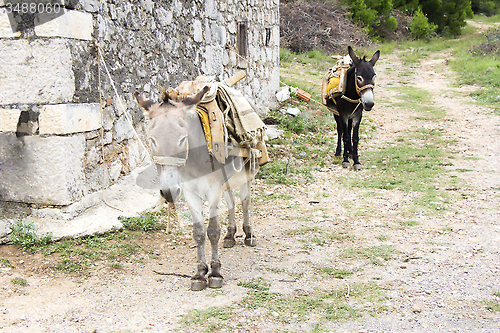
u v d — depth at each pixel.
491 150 9.72
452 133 11.31
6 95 5.06
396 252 4.98
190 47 8.12
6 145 5.12
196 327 3.41
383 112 13.86
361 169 8.65
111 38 5.93
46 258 4.56
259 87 12.23
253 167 4.61
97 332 3.33
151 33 6.88
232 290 4.09
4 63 5.00
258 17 11.93
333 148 10.24
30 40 4.93
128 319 3.52
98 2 5.64
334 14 25.33
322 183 7.84
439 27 34.12
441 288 4.12
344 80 8.31
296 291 4.08
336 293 4.04
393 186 7.55
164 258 4.82
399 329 3.44
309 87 14.77
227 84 5.04
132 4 6.37
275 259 4.85
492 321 3.55
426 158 9.30
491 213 6.16
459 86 17.38
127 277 4.30
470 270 4.48
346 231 5.67
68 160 5.14
